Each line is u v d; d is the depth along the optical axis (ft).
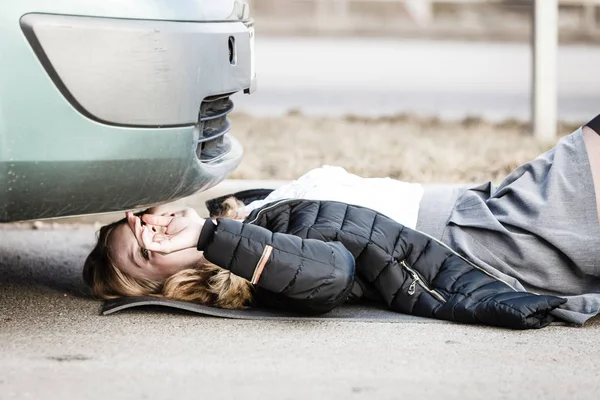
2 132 13.46
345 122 36.60
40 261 20.56
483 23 97.60
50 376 12.86
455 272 16.17
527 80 53.62
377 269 16.20
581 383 12.84
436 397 12.21
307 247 15.06
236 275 15.15
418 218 17.24
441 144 31.01
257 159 28.07
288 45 77.20
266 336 14.93
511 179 17.20
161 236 15.72
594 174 16.10
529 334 15.20
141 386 12.50
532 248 16.20
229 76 15.90
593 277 16.30
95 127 13.94
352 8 109.29
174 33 14.49
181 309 16.57
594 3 86.79
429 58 66.74
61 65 13.61
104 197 14.44
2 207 13.88
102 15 13.88
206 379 12.80
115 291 16.75
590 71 57.67
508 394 12.37
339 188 17.42
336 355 13.94
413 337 14.93
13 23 13.37
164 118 14.48
